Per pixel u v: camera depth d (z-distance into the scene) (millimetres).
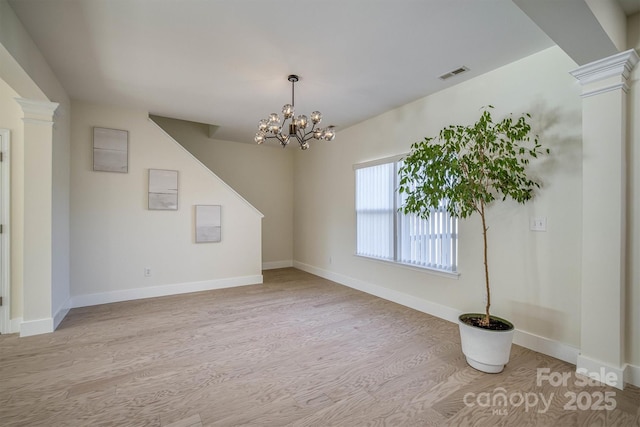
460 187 2342
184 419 1703
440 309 3340
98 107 3826
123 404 1833
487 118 2369
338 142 5020
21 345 2639
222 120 4527
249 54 2629
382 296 4117
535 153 2500
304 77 3061
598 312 2092
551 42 2408
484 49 2521
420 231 3568
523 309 2645
